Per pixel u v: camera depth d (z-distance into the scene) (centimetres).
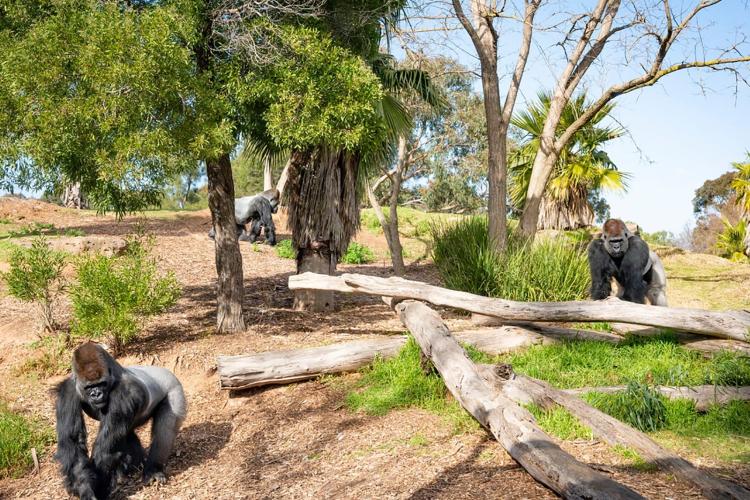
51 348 963
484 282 1104
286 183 1204
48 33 748
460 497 467
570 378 709
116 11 764
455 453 559
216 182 1012
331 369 814
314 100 849
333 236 1184
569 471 431
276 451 659
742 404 586
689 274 1620
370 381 775
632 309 769
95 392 535
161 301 984
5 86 768
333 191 1176
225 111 868
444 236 1341
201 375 895
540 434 495
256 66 907
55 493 640
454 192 3816
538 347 819
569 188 1919
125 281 962
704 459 500
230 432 737
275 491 561
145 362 918
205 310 1181
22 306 1172
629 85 1149
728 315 741
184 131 818
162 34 744
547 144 1266
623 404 586
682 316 749
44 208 2277
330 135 878
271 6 891
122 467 614
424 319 775
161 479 613
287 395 795
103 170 761
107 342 973
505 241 1219
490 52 1229
